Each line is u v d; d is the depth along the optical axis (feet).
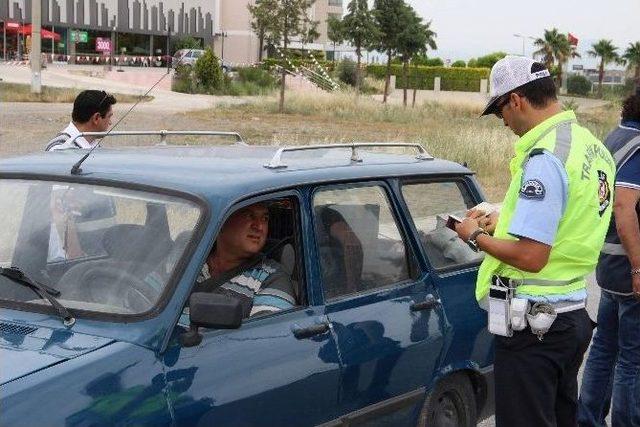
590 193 13.02
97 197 12.84
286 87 176.45
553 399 13.58
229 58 291.99
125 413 10.43
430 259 15.65
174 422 10.85
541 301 13.14
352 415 13.52
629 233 16.40
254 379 11.84
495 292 13.39
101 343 10.98
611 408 18.42
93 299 11.76
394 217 15.15
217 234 12.03
